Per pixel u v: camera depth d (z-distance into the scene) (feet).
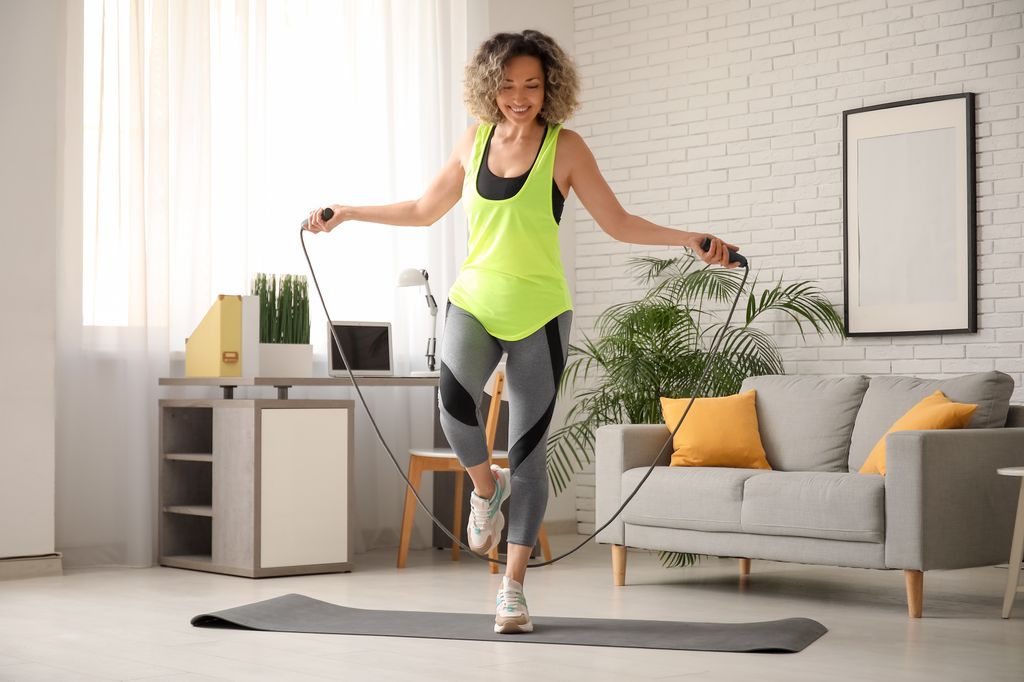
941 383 14.49
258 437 15.35
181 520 17.20
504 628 10.93
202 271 17.65
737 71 20.33
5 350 15.43
